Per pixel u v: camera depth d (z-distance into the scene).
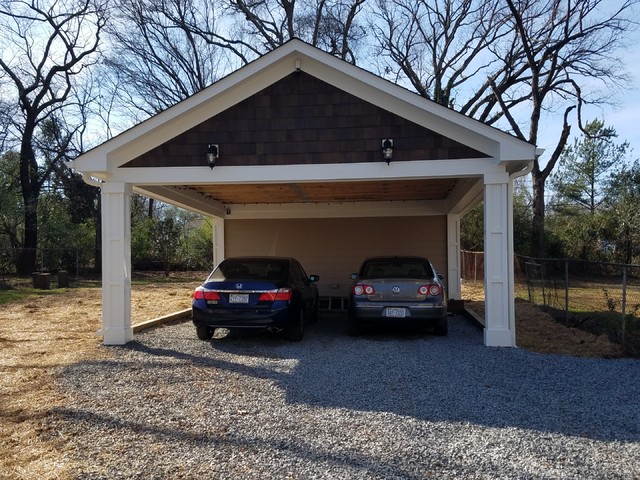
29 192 28.53
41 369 7.23
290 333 9.25
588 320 10.91
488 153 8.63
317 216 15.41
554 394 6.01
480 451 4.34
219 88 8.77
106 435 4.75
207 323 8.77
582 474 3.92
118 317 9.07
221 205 15.28
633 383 6.50
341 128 8.86
